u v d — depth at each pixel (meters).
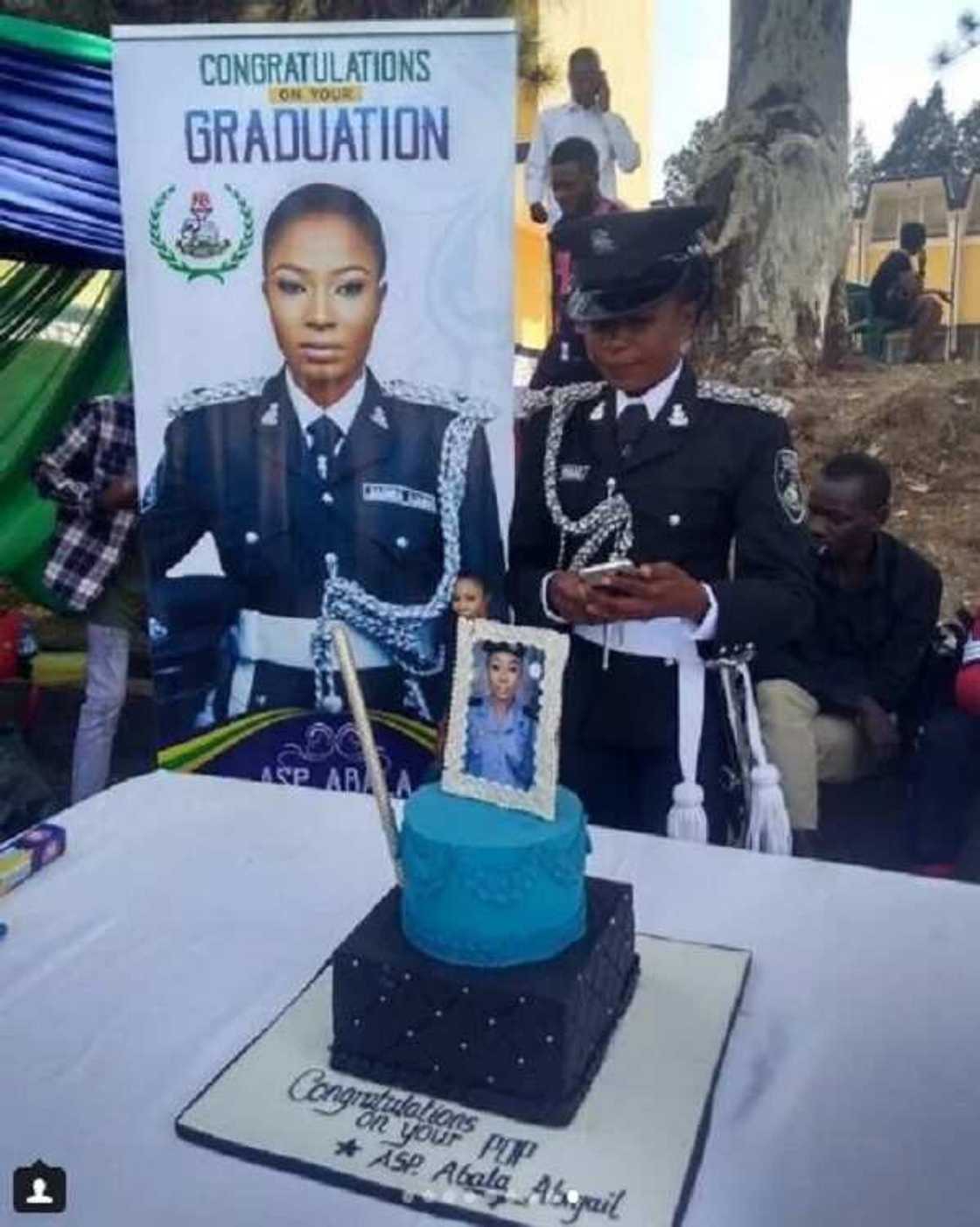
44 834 1.32
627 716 1.69
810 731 2.31
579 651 1.71
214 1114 0.87
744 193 4.76
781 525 1.63
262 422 1.94
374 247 1.85
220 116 1.83
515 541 1.79
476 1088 0.89
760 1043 0.98
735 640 1.58
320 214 1.84
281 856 1.32
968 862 2.02
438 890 0.89
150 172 1.86
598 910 0.97
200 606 2.02
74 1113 0.89
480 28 1.77
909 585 2.39
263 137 1.83
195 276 1.89
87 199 2.40
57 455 2.75
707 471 1.65
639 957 1.08
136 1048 0.97
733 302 4.80
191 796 1.49
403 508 1.94
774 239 4.75
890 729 2.34
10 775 2.72
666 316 1.61
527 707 0.92
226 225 1.87
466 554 1.95
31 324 3.58
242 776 2.07
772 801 1.63
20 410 3.54
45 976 1.08
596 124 4.12
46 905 1.21
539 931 0.89
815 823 2.29
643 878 1.27
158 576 2.01
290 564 1.98
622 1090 0.90
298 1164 0.82
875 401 4.64
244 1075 0.92
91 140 2.38
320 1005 1.02
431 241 1.84
